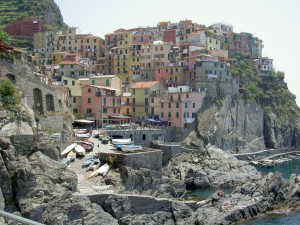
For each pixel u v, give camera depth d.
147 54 194.00
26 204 58.59
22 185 60.31
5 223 43.53
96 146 108.81
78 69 173.50
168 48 192.12
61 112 116.12
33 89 102.69
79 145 98.38
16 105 82.50
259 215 82.94
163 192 88.88
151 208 71.56
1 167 60.25
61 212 58.59
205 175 113.56
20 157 65.12
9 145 64.44
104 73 199.75
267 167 153.62
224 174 116.56
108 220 61.88
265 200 87.44
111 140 118.38
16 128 78.25
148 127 148.50
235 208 79.75
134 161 88.12
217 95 171.12
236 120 177.00
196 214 75.44
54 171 65.62
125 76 195.88
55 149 72.38
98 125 148.25
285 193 92.06
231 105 175.38
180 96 159.62
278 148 193.50
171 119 159.75
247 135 181.62
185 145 152.88
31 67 136.50
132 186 83.38
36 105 104.00
